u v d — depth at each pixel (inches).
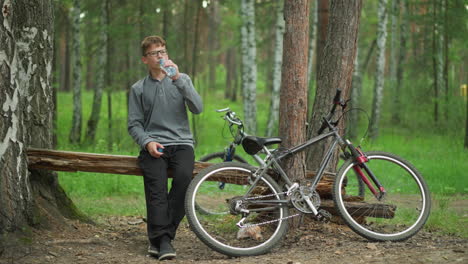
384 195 182.9
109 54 598.5
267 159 173.3
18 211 159.9
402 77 807.1
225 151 250.5
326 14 460.1
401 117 754.2
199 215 219.1
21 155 162.2
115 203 274.4
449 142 567.2
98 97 561.6
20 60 176.2
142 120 167.8
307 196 168.6
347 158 181.5
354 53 203.0
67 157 170.7
